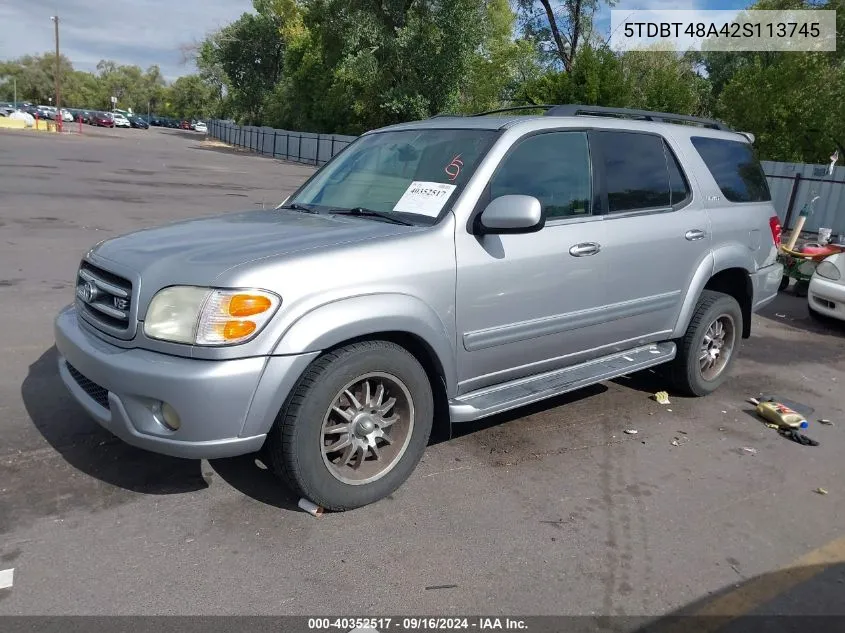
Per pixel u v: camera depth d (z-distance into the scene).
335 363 3.14
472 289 3.60
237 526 3.20
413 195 3.83
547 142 4.10
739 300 5.63
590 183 4.28
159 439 2.97
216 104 102.75
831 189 15.38
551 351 4.14
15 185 15.88
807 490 3.91
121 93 143.00
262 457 3.53
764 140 25.06
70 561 2.88
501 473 3.87
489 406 3.75
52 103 132.88
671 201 4.81
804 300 9.52
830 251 9.10
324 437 3.23
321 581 2.85
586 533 3.32
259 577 2.85
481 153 3.83
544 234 3.93
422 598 2.79
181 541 3.06
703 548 3.26
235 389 2.90
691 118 5.40
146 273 3.09
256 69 62.00
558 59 36.53
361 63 33.00
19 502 3.29
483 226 3.57
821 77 23.81
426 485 3.69
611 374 4.39
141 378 2.92
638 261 4.46
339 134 42.19
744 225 5.32
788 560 3.20
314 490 3.20
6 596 2.65
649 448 4.34
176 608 2.64
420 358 3.64
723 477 4.01
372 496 3.41
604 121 4.50
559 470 3.96
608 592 2.89
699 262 4.94
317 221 3.76
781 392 5.64
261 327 2.93
